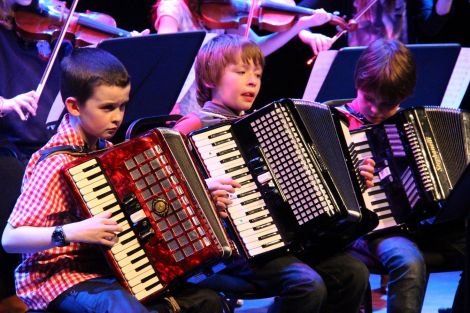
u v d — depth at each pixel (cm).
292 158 856
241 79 930
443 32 1648
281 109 866
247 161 858
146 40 1020
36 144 1075
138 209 734
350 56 1126
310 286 837
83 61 772
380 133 963
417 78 1186
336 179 873
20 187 867
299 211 854
